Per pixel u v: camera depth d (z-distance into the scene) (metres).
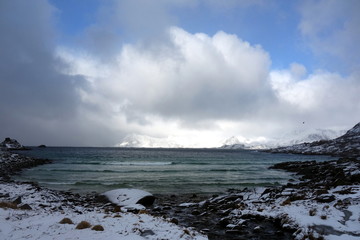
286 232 11.12
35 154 98.19
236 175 42.81
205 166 61.50
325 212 11.94
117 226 8.81
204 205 18.55
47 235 7.53
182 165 63.94
